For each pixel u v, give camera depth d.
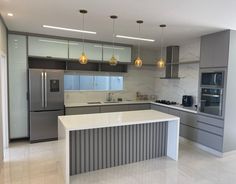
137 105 5.74
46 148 4.18
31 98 4.43
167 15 3.07
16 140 4.64
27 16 3.23
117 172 3.18
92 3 2.64
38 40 4.56
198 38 4.68
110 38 4.86
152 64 6.28
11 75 4.38
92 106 5.10
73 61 5.20
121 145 3.44
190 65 5.25
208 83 4.16
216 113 3.96
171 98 6.01
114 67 5.92
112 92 6.09
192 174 3.12
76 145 3.08
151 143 3.73
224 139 3.82
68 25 3.75
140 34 4.38
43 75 4.50
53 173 3.08
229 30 3.69
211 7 2.69
